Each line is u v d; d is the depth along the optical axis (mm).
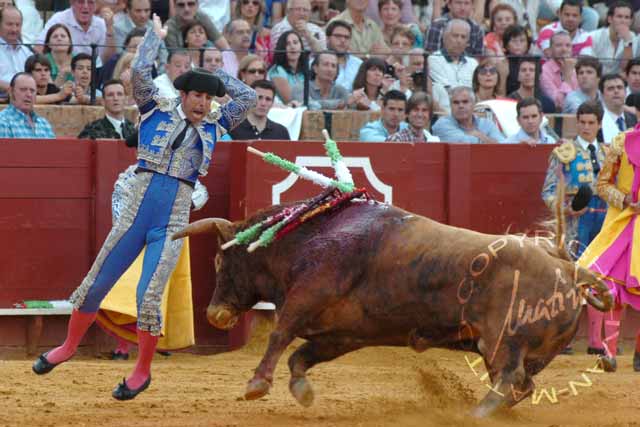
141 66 14484
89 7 26641
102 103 25438
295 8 28016
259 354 21625
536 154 23219
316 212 13641
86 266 21688
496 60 28594
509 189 23109
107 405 14953
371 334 13406
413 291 12945
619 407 15352
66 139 21547
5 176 21281
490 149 22984
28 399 15398
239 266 14164
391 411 14547
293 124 25406
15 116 22438
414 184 22328
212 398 15734
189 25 26547
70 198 21578
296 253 13617
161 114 14672
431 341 13227
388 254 13086
